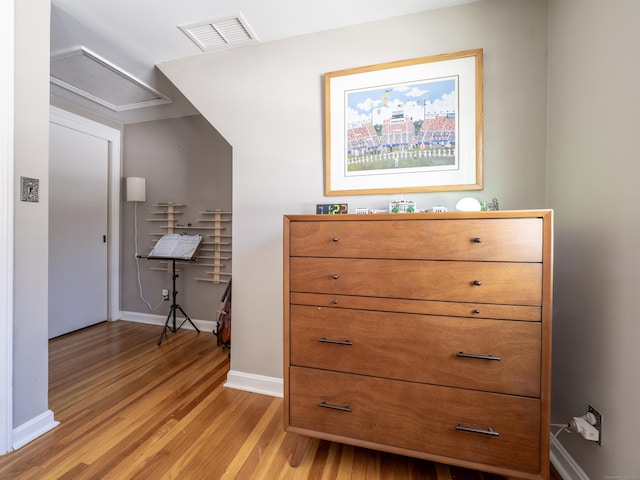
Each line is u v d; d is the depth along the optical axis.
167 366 2.25
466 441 1.11
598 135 1.09
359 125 1.67
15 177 1.37
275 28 1.73
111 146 3.28
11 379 1.35
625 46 0.96
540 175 1.44
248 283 1.93
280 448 1.40
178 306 2.98
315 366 1.28
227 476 1.23
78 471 1.24
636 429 0.91
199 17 1.65
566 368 1.28
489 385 1.09
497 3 1.48
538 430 1.04
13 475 1.21
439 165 1.55
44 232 1.50
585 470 1.14
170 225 3.19
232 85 1.93
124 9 1.59
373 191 1.64
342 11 1.59
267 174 1.87
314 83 1.77
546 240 1.03
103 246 3.26
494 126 1.49
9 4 1.33
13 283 1.36
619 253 0.99
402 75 1.59
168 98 2.75
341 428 1.25
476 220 1.10
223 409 1.70
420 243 1.16
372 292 1.21
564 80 1.30
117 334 2.93
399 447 1.18
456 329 1.12
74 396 1.82
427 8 1.56
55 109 2.74
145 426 1.54
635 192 0.93
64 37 1.83
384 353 1.20
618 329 0.99
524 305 1.05
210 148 3.09
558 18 1.35
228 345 2.58
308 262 1.29
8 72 1.32
